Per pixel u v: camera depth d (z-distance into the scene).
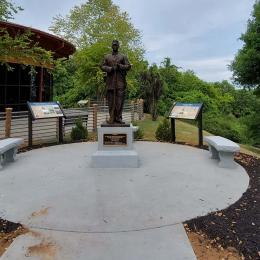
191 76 38.69
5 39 10.23
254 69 20.00
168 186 6.10
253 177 6.94
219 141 8.02
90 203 5.23
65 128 13.48
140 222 4.57
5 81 15.15
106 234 4.25
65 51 18.56
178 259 3.73
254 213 4.92
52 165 7.65
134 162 7.43
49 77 19.12
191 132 15.49
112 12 26.39
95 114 14.05
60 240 4.11
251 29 20.25
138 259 3.72
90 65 21.73
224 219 4.69
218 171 7.23
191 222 4.59
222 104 39.88
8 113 9.95
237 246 3.99
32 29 13.20
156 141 11.61
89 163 7.83
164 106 28.00
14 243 4.05
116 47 7.85
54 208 5.04
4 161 7.78
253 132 23.22
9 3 10.47
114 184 6.19
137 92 24.41
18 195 5.61
